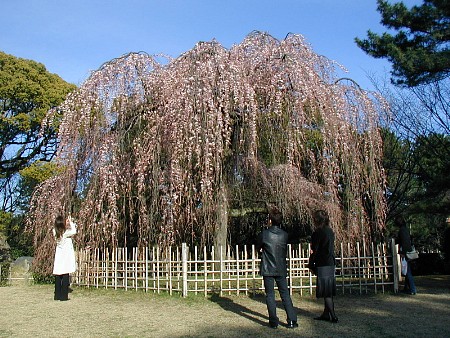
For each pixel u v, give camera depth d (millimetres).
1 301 7242
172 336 4762
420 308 6266
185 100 7613
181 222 8031
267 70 8477
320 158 8516
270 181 8344
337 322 5379
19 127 16219
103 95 8547
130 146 8516
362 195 8930
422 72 10125
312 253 5570
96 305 6711
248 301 6766
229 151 8281
